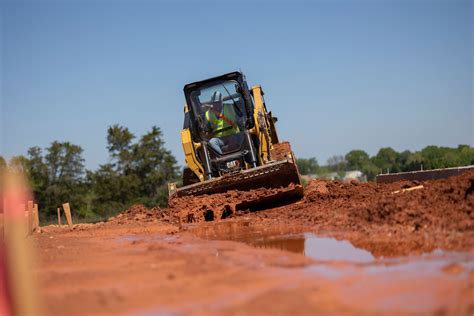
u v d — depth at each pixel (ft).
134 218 103.35
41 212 281.33
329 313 30.32
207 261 47.26
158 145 320.70
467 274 37.60
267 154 103.24
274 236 65.21
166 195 307.78
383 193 82.89
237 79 106.52
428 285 35.27
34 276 43.32
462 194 61.46
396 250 48.73
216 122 106.01
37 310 32.53
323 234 62.59
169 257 50.88
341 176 638.53
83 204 289.53
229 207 93.61
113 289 37.65
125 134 318.04
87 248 62.90
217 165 105.40
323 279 38.45
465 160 258.16
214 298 34.65
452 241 49.83
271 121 114.42
